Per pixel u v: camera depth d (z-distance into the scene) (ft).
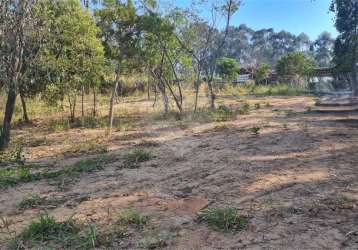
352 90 85.87
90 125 58.65
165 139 42.06
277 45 328.70
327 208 18.43
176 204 21.15
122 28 55.36
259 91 113.19
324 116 50.26
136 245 16.52
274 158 28.96
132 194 23.57
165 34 57.57
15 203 23.72
